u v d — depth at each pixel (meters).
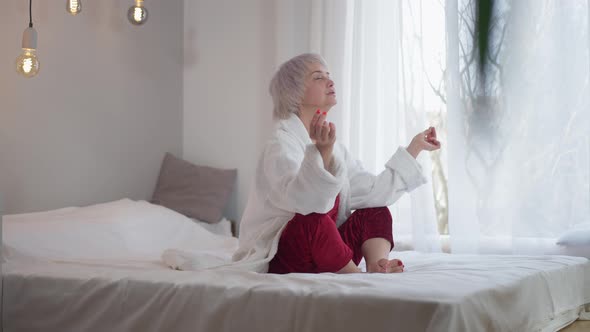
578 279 1.99
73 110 3.11
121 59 3.41
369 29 3.34
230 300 1.37
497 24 2.96
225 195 3.59
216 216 3.51
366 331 1.21
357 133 3.33
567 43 2.82
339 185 1.63
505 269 1.71
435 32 3.17
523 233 2.87
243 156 3.74
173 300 1.45
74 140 3.12
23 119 2.86
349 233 1.93
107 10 3.31
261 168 1.88
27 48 2.48
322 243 1.73
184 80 3.86
